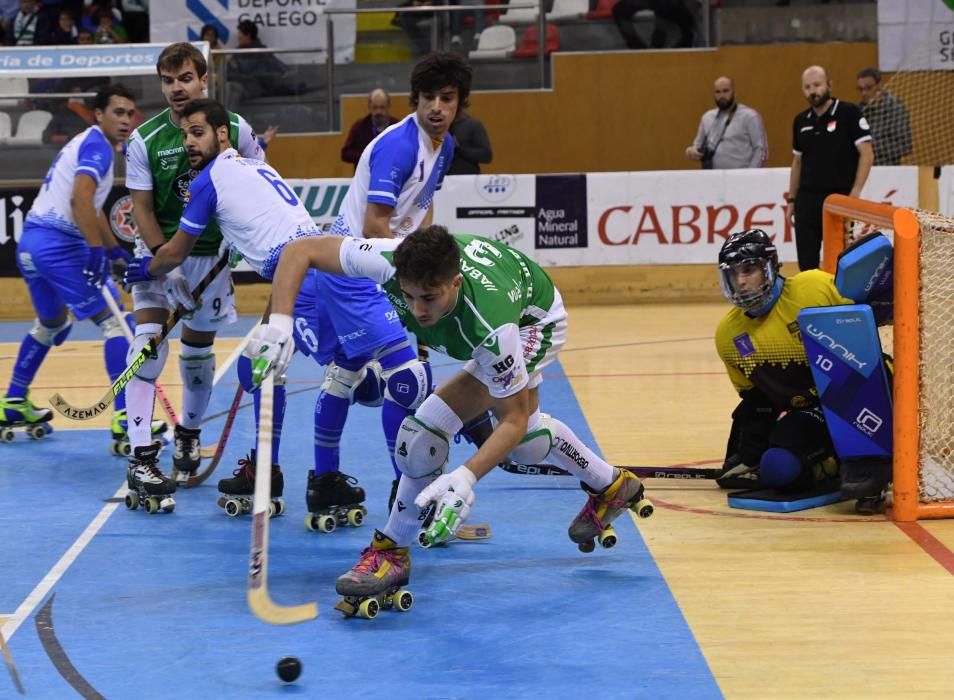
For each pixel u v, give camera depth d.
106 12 17.55
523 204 14.78
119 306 8.60
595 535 5.69
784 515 6.53
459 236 5.04
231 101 16.92
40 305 8.56
